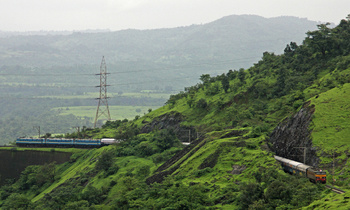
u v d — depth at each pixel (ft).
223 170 502.79
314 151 468.75
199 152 569.64
